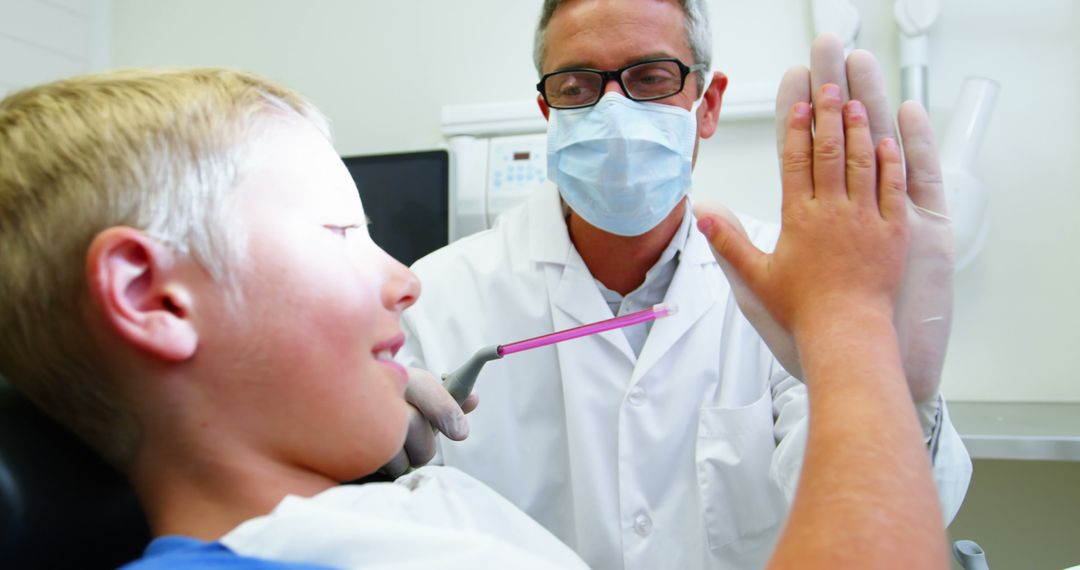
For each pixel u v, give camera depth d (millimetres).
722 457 1037
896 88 1598
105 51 2146
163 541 477
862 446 422
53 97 526
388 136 1933
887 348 486
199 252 488
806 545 392
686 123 1089
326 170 572
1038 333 1536
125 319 464
